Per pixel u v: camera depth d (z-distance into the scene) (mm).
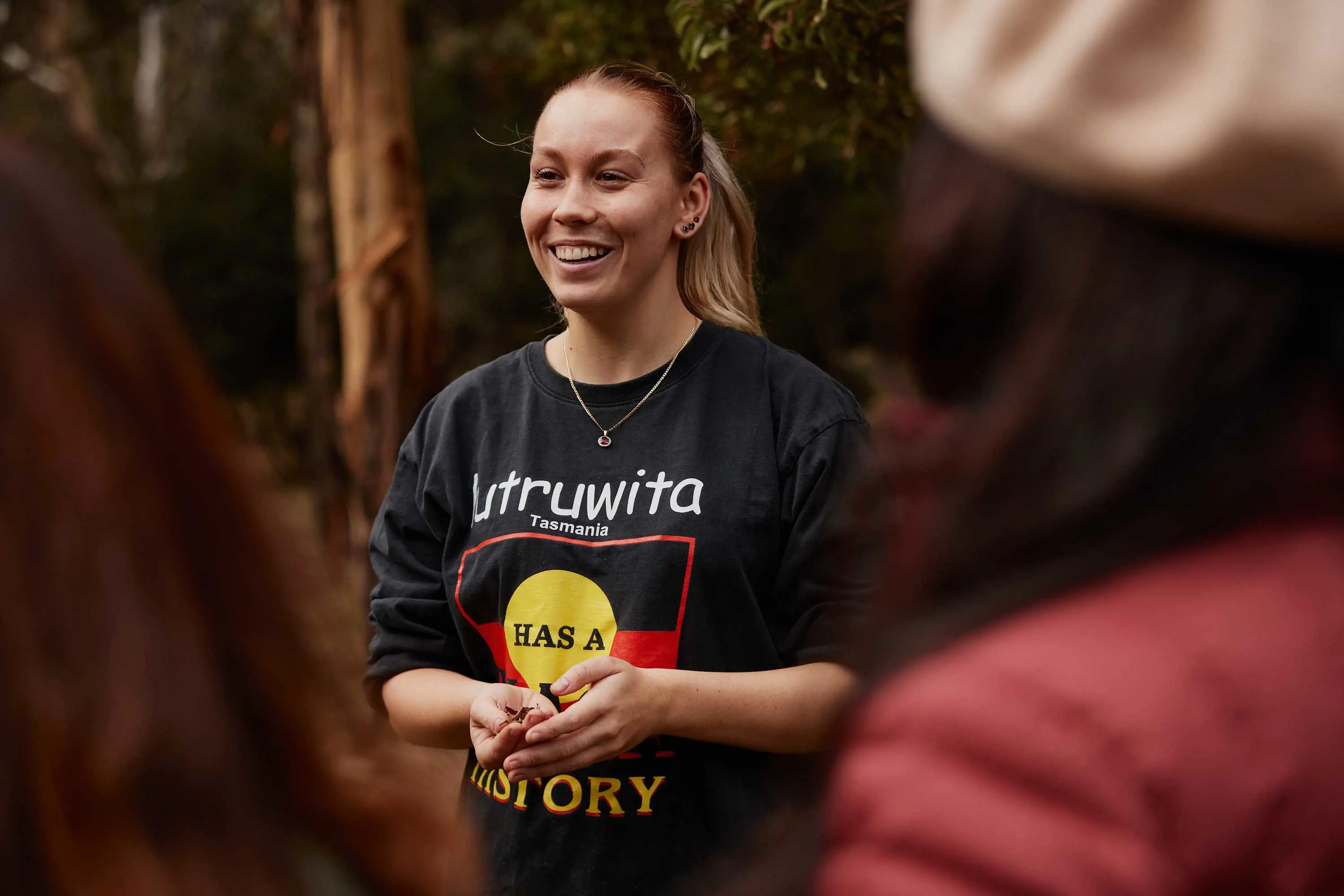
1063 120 538
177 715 562
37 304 569
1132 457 570
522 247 8203
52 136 8352
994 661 561
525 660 1775
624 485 1782
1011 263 600
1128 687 532
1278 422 565
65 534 550
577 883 1730
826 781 604
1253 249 553
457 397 1943
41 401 555
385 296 4137
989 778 535
